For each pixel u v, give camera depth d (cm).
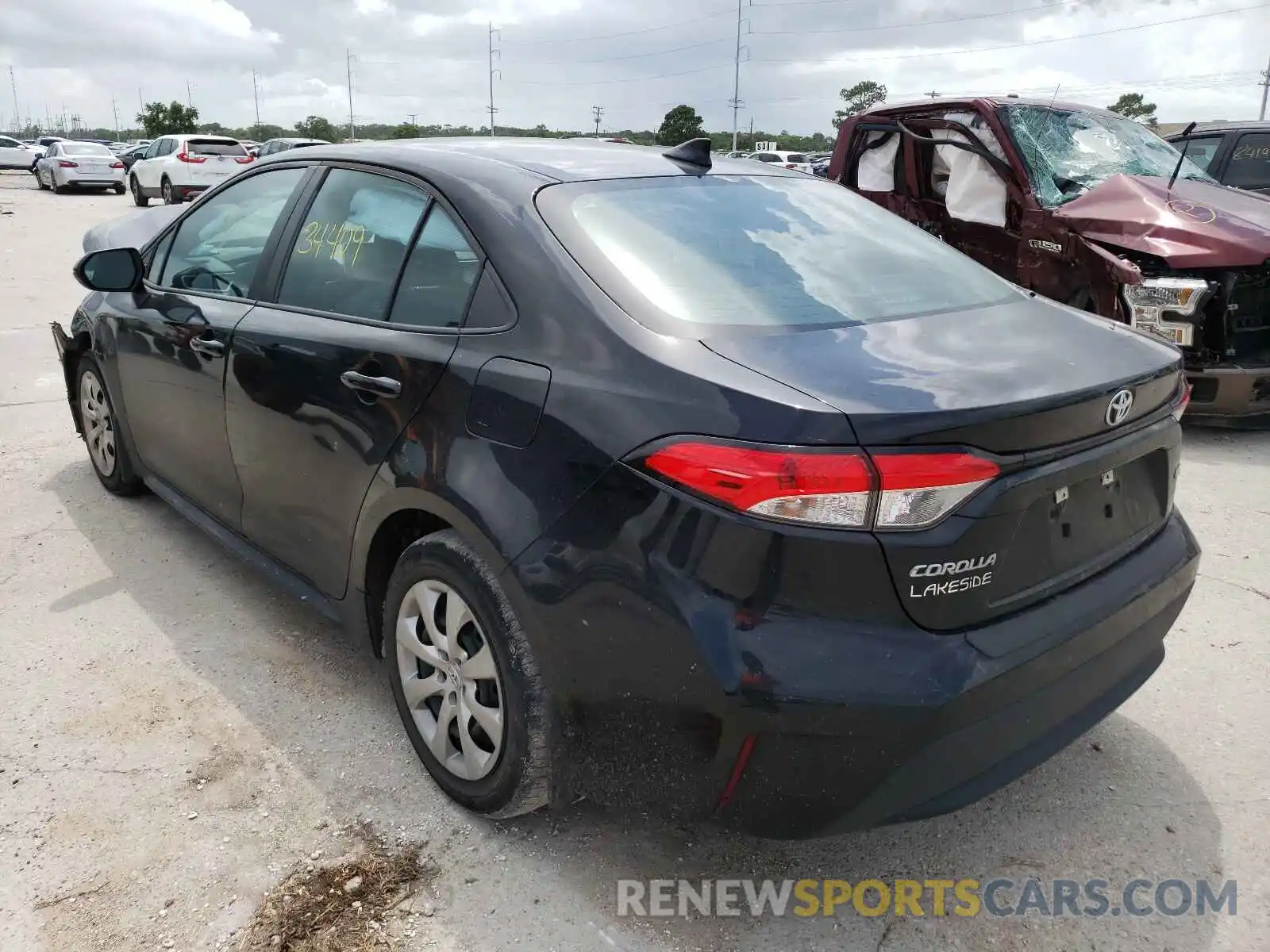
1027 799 270
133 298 398
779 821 200
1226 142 850
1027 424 197
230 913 222
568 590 210
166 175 2234
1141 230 574
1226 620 369
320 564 300
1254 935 223
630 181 275
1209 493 501
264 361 306
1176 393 249
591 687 211
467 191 263
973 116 685
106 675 318
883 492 184
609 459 205
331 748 284
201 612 360
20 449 535
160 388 376
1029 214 634
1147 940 222
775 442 187
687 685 194
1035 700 208
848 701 185
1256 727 303
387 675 277
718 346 212
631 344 213
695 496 192
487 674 236
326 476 283
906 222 319
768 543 186
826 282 255
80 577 386
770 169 327
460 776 252
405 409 253
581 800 233
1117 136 699
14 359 737
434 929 221
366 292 283
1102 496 229
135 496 467
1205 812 264
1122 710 313
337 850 243
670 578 195
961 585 194
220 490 352
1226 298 557
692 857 246
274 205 338
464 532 233
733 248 257
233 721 295
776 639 188
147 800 259
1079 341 241
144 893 227
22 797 258
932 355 218
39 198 2580
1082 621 217
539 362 225
